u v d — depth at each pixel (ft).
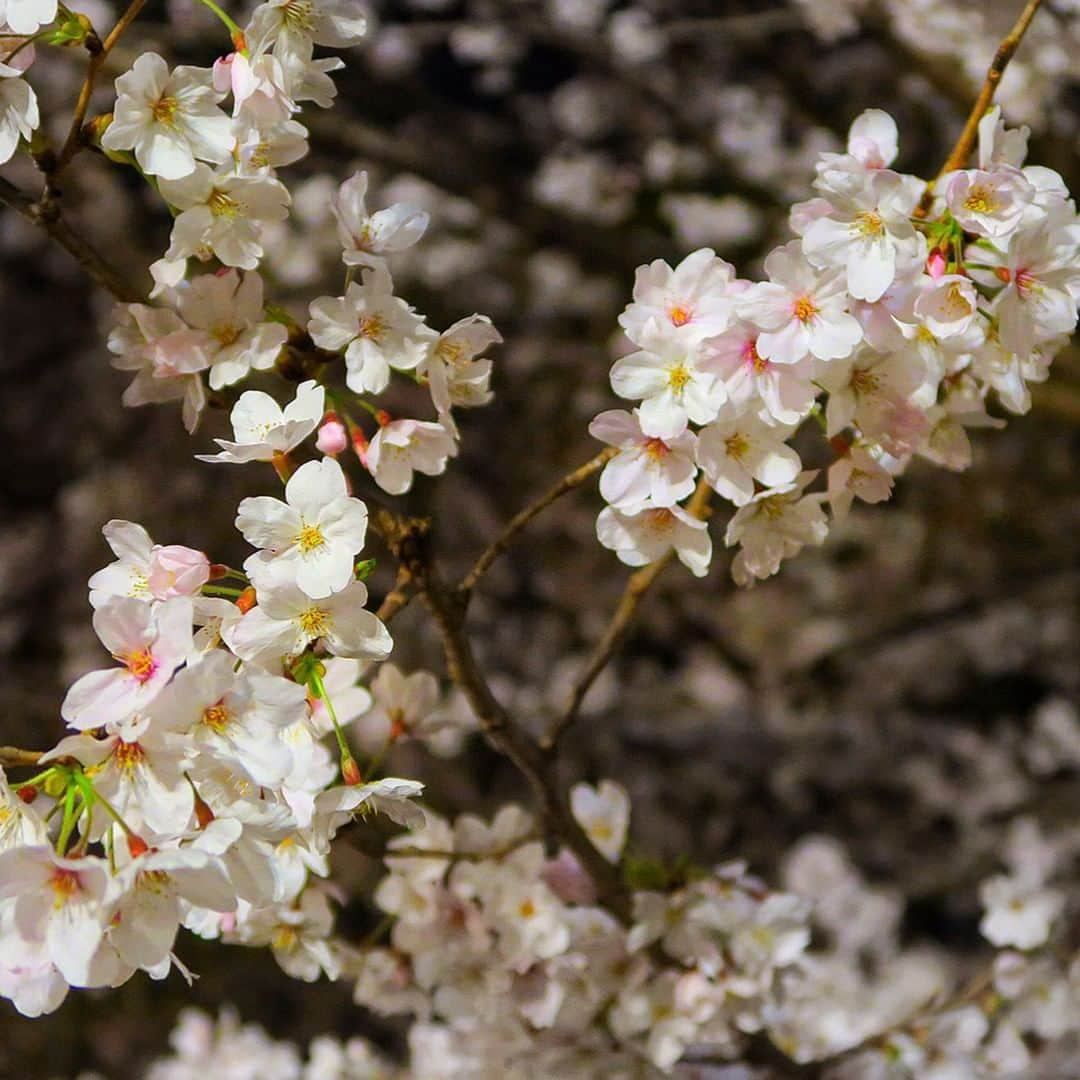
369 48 11.16
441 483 12.64
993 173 4.62
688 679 12.42
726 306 4.66
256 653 4.53
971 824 11.43
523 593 12.79
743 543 4.74
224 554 12.23
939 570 12.73
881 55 10.33
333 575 4.52
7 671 12.44
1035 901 5.56
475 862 5.14
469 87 13.80
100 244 11.95
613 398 12.54
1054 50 6.49
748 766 11.68
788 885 8.61
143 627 4.47
